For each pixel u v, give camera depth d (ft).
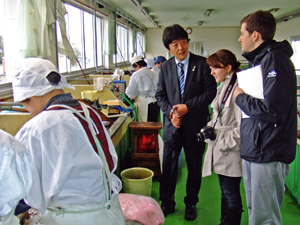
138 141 10.34
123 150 10.51
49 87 3.51
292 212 8.10
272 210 5.08
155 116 14.23
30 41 9.89
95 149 3.52
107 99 11.62
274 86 4.41
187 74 6.97
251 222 5.29
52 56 11.74
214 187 9.85
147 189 8.17
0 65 10.36
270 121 4.55
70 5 17.17
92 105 9.96
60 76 3.66
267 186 4.95
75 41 18.30
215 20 36.52
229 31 44.47
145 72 13.53
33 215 4.20
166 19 35.63
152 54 44.27
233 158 5.94
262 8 27.50
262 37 4.69
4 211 2.48
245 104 4.82
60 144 3.17
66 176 3.18
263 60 4.61
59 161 3.15
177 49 6.72
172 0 23.44
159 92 7.54
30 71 3.45
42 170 3.16
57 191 3.18
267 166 4.88
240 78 5.20
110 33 24.13
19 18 9.74
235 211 6.17
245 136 5.15
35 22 10.14
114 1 22.74
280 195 5.20
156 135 10.20
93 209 3.48
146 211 5.71
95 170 3.42
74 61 13.84
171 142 7.26
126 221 5.55
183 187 9.86
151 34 45.75
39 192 3.16
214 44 45.06
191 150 7.27
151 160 10.08
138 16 31.96
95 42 21.58
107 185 3.66
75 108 3.56
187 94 6.97
